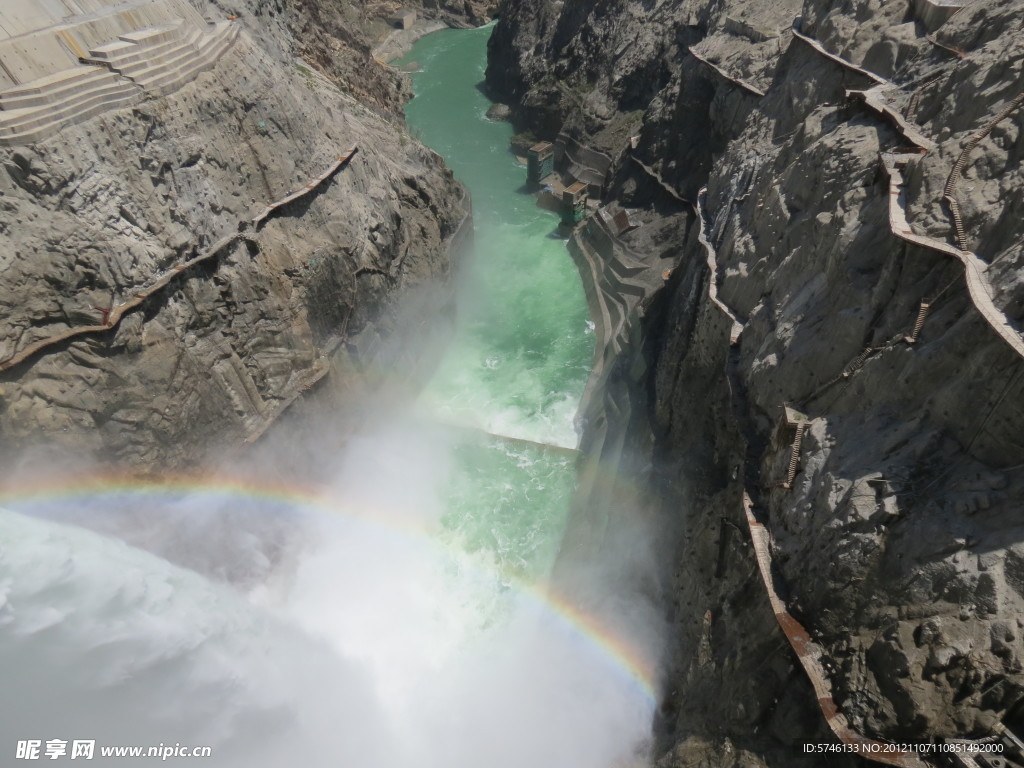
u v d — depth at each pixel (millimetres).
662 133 63625
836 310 24516
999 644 16125
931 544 18062
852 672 18516
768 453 25188
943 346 19578
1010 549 16703
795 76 42406
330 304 44500
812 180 30391
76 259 31984
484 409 52500
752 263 32969
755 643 22109
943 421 19484
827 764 18531
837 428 22344
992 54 24844
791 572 21609
